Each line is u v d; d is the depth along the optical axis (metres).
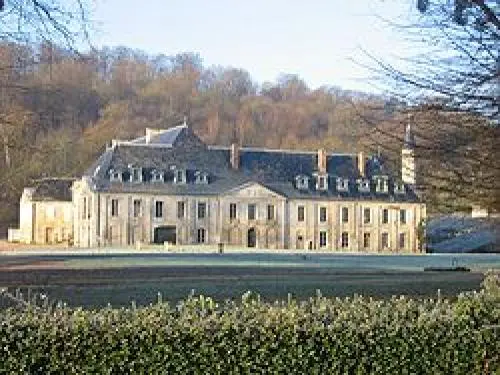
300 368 7.97
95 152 88.81
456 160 8.70
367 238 89.75
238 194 86.44
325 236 88.94
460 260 56.25
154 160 85.75
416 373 8.27
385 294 24.12
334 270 40.25
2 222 91.12
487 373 8.48
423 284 28.77
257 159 89.81
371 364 8.17
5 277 30.88
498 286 9.85
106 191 82.31
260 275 34.50
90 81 62.84
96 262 45.66
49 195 89.94
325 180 89.94
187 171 86.19
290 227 88.00
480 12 8.66
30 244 85.94
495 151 8.53
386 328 8.24
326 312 8.52
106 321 7.79
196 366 7.79
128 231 82.94
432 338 8.34
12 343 7.51
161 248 77.06
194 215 85.31
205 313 8.29
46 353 7.57
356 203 89.62
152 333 7.75
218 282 29.41
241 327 7.93
